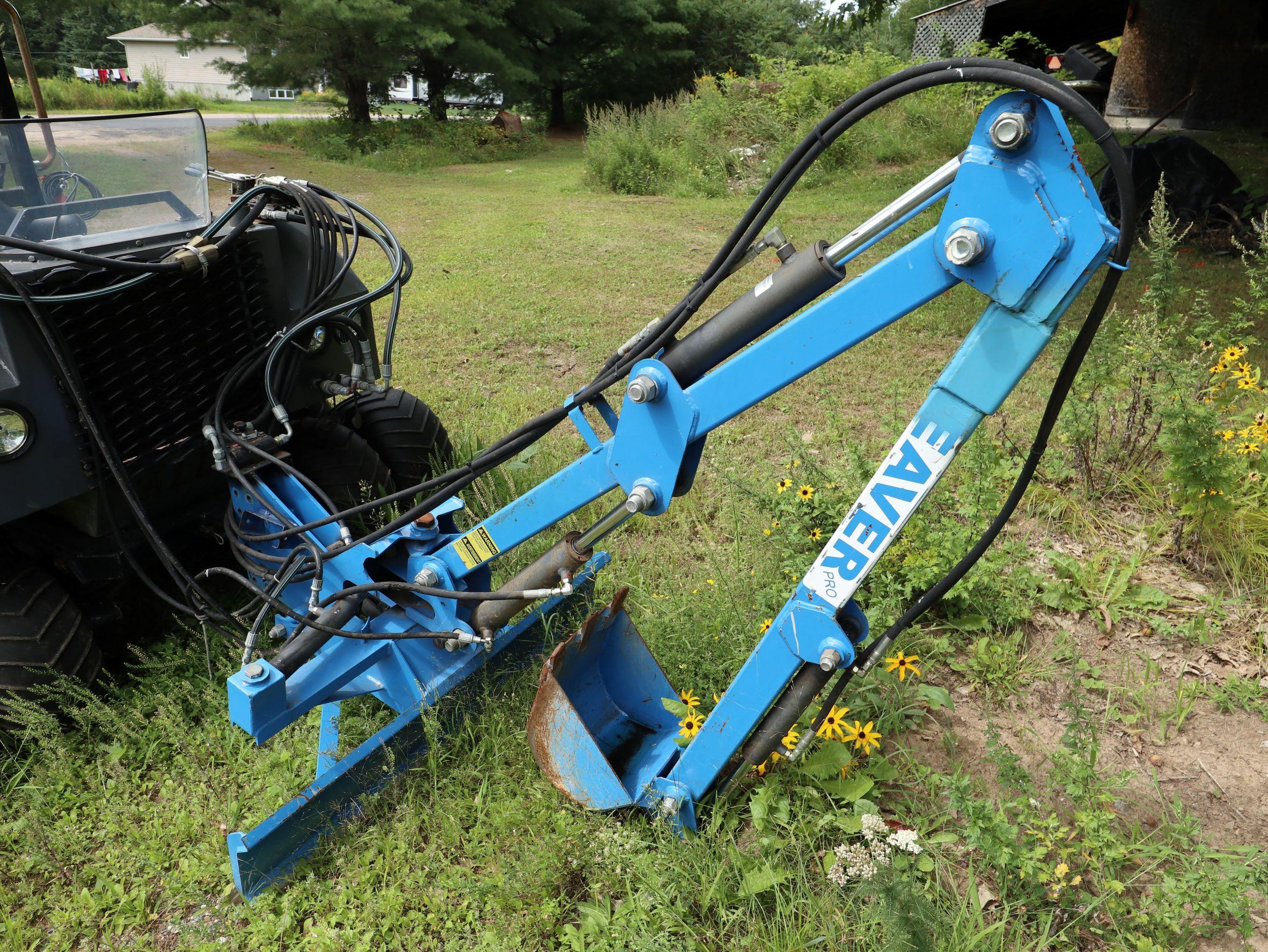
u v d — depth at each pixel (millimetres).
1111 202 8812
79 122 2971
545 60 26031
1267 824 2713
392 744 2729
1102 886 2350
